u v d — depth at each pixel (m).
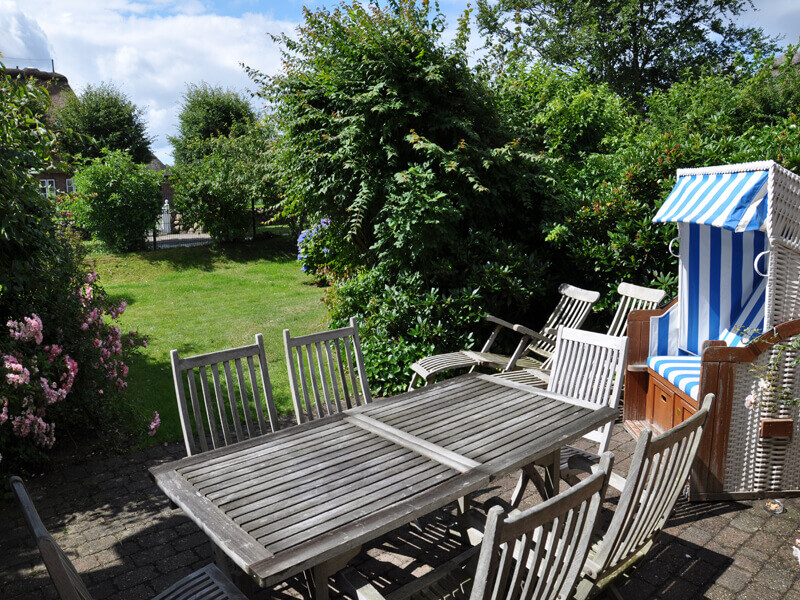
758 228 3.49
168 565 3.18
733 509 3.59
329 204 7.05
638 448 2.05
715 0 25.00
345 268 7.84
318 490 2.27
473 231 6.54
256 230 18.20
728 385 3.57
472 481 2.29
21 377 3.83
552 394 3.36
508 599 1.71
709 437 3.61
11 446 4.15
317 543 1.89
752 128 6.96
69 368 4.28
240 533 1.96
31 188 4.45
